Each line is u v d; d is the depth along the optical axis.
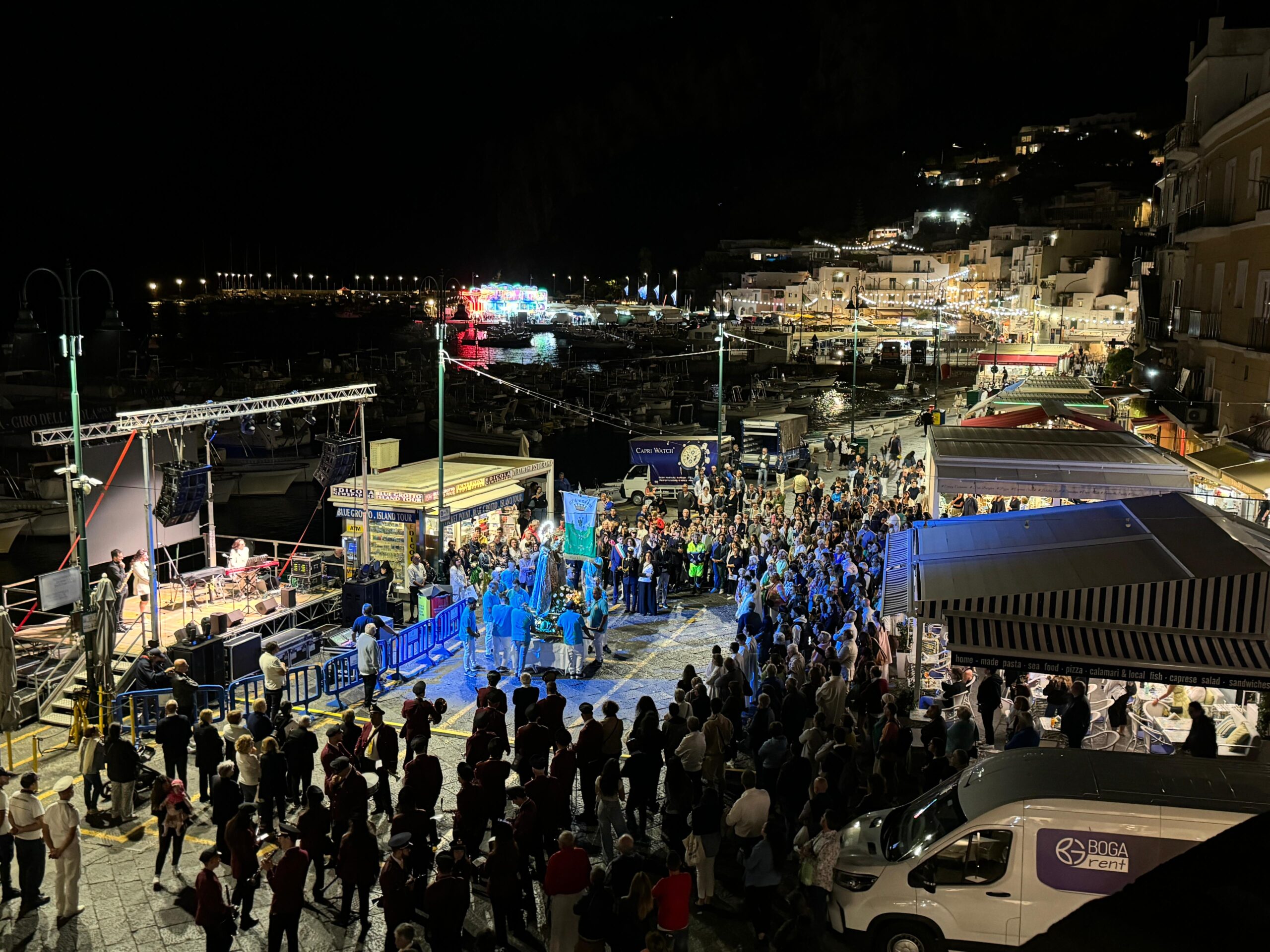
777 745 13.48
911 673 18.19
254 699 18.53
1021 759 10.33
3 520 43.38
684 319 171.75
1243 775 9.62
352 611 22.84
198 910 10.06
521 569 24.06
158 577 24.20
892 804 13.14
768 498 32.62
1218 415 29.06
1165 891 3.33
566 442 77.12
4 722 15.84
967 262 133.25
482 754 13.31
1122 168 166.50
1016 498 25.70
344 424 76.62
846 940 10.19
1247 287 26.36
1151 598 12.45
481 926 11.39
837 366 105.00
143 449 20.02
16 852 12.09
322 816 11.95
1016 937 9.56
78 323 18.69
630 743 13.47
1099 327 92.06
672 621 23.91
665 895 9.55
